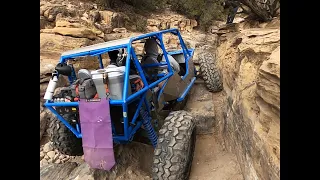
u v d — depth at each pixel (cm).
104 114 267
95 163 286
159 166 290
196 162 367
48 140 483
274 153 200
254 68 300
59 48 695
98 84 273
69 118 317
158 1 1520
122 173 329
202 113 460
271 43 273
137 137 395
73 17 900
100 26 957
